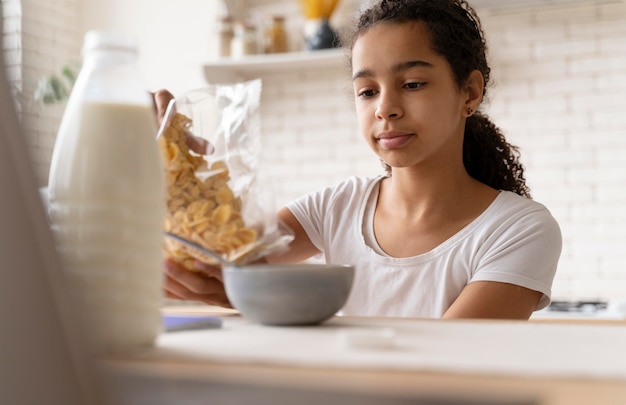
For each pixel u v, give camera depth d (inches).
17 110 17.6
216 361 19.1
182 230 37.6
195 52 157.8
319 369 17.9
